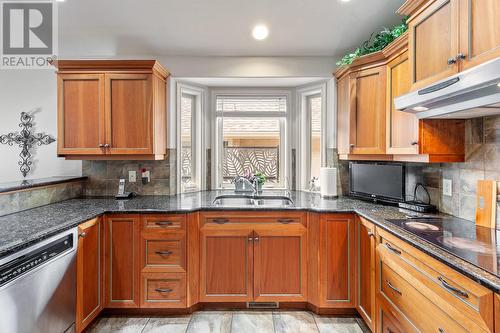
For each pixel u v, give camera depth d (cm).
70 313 177
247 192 316
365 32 265
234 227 230
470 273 102
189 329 211
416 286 138
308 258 229
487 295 96
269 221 231
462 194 184
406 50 192
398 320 157
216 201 277
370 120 232
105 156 262
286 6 241
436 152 181
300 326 214
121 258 221
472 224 171
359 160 261
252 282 231
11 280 131
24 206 214
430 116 168
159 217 224
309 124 326
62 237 169
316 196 288
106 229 221
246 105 334
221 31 266
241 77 293
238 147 339
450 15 142
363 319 208
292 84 317
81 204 242
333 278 221
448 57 144
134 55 291
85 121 253
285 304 237
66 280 173
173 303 224
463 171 183
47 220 184
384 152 221
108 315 228
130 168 292
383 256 173
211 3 238
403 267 151
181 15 250
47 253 155
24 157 293
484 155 167
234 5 240
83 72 252
